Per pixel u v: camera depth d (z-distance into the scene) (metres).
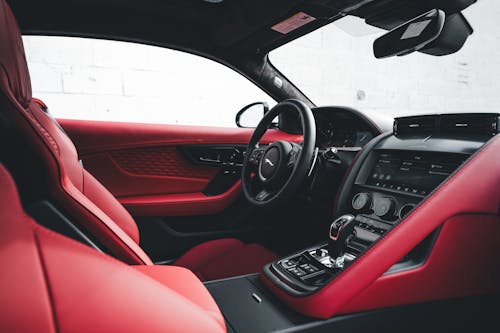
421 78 3.68
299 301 0.91
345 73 3.35
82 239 0.46
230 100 2.73
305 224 1.57
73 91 2.34
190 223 1.58
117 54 2.41
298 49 3.09
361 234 1.10
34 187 0.47
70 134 1.44
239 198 1.65
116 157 1.51
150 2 1.42
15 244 0.36
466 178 0.90
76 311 0.36
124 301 0.39
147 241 1.50
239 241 1.62
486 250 0.93
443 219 0.88
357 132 1.57
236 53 1.69
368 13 1.33
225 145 1.67
